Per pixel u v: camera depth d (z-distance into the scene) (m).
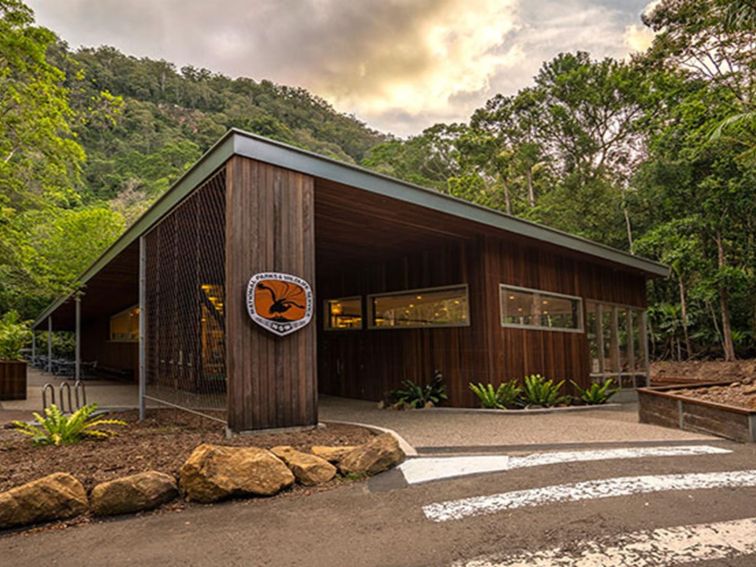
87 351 23.70
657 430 6.54
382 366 10.96
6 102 10.19
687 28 14.79
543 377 10.12
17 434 6.21
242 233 5.64
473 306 9.40
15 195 11.54
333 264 11.48
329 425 6.36
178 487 3.79
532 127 29.44
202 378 6.96
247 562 2.70
